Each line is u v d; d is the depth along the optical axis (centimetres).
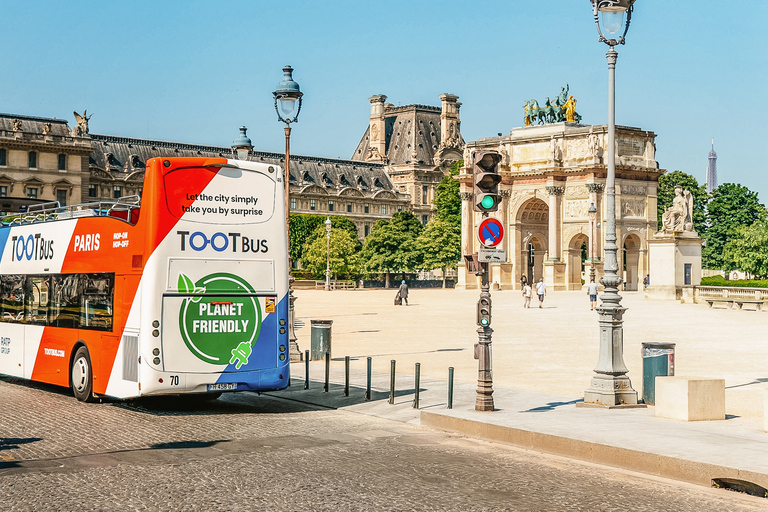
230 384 2422
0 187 18500
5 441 1983
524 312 7838
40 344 2978
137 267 2391
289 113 3647
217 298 2411
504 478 1638
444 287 18388
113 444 1947
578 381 3069
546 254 15788
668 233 9512
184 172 2388
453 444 2009
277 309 2502
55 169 19162
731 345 4428
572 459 1856
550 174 14575
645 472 1734
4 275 3294
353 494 1482
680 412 2172
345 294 13325
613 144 2455
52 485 1533
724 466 1611
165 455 1817
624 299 9881
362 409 2572
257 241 2477
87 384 2670
